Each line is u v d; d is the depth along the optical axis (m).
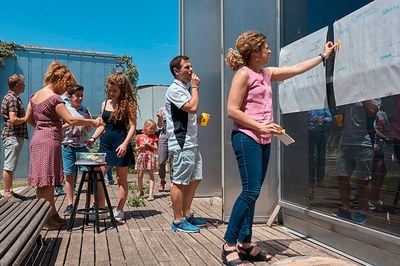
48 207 3.36
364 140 2.85
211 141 6.71
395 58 2.49
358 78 2.86
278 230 4.02
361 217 2.90
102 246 3.42
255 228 4.11
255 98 2.87
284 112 4.04
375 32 2.67
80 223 4.39
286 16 4.08
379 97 2.64
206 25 6.70
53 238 3.69
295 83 3.80
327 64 3.28
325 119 3.36
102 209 4.40
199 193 6.66
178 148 3.92
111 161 4.43
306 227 3.76
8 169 5.82
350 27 2.95
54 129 3.90
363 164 2.87
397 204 2.53
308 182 3.65
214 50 6.70
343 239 3.19
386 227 2.64
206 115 4.17
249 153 2.83
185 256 3.12
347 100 2.99
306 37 3.61
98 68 11.56
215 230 4.07
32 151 3.85
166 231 4.01
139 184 6.72
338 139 3.17
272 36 4.30
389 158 2.60
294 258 2.40
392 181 2.58
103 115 4.50
